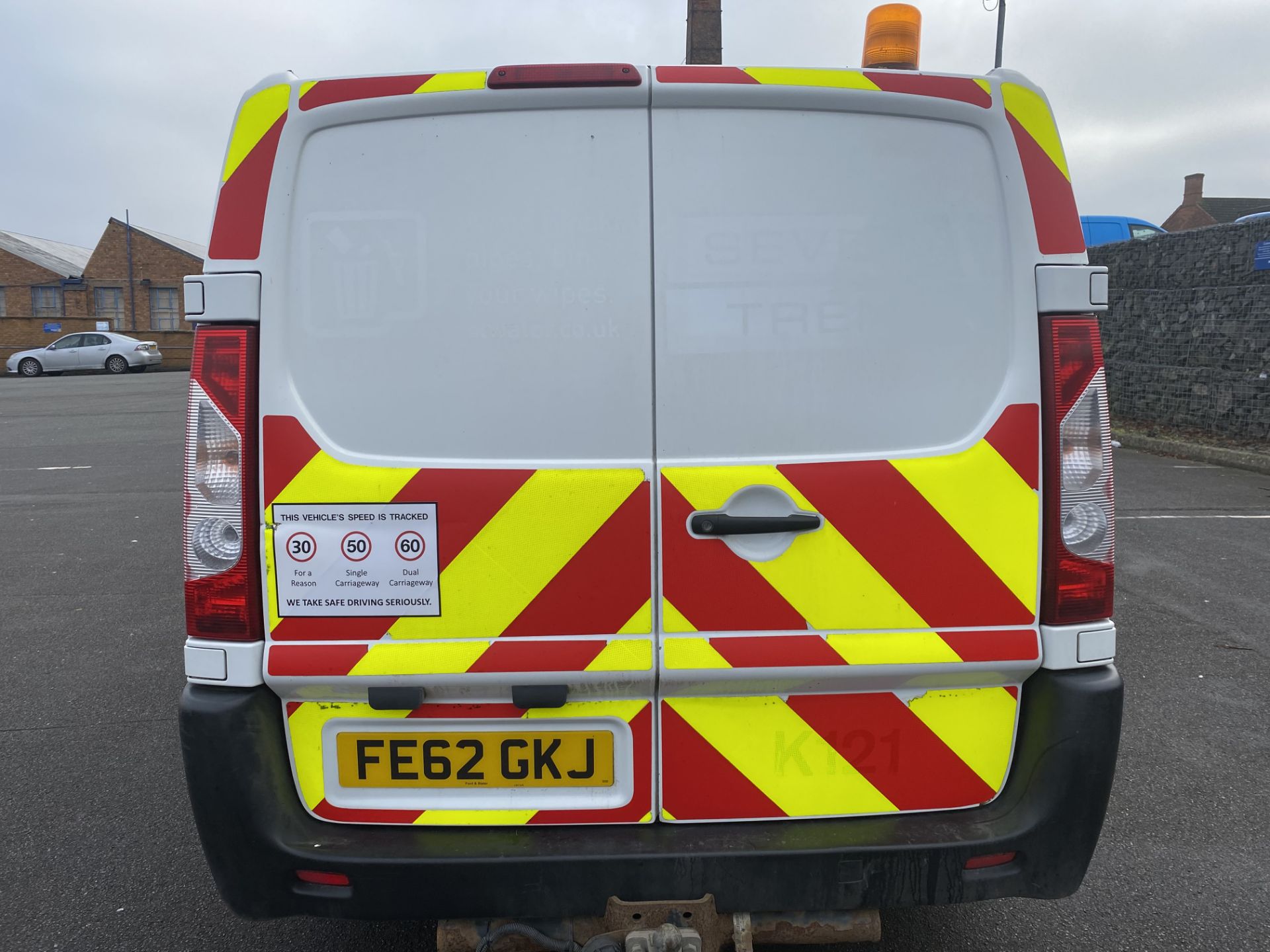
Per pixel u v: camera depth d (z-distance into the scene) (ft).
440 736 6.46
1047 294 6.35
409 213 6.21
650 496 6.29
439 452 6.29
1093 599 6.45
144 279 138.41
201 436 6.25
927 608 6.41
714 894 6.23
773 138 6.24
